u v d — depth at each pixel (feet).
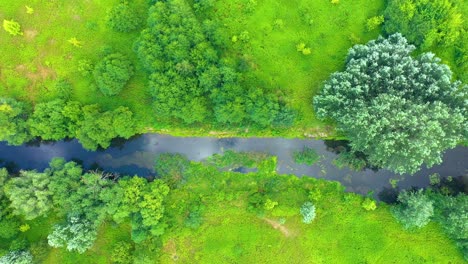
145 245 199.82
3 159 214.69
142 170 209.46
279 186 202.08
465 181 197.77
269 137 204.74
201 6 199.11
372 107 170.71
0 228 195.93
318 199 198.29
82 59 206.69
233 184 204.03
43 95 207.82
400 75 174.09
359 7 198.90
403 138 168.04
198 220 199.41
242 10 201.98
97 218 188.96
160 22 187.11
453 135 171.42
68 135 205.77
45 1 209.46
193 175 205.77
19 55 209.56
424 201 181.16
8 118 196.44
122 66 196.44
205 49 187.52
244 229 201.16
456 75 194.90
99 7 207.62
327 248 198.18
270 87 200.85
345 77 178.50
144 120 205.67
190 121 194.80
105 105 206.59
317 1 200.44
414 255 194.90
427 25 182.70
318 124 200.54
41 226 205.87
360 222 198.18
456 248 192.44
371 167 200.85
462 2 191.52
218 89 187.83
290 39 200.95
